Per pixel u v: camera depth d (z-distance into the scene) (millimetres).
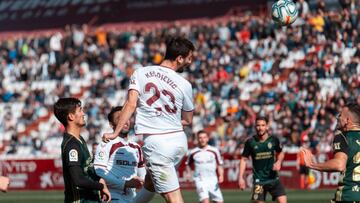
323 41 75188
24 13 106562
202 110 74375
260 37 80250
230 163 64562
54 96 86188
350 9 74938
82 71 87750
